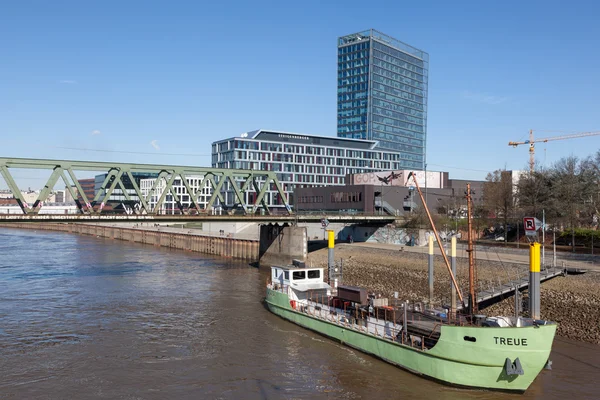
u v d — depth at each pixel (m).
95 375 29.58
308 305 40.50
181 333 38.56
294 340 36.84
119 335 37.91
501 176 92.38
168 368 30.83
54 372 29.98
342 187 112.25
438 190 111.00
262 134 157.62
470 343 26.62
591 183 74.25
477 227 83.38
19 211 176.00
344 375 29.55
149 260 92.56
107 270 75.75
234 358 32.69
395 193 107.69
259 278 68.56
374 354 32.62
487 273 52.50
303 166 163.62
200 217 69.50
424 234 81.88
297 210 120.62
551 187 77.62
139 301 50.66
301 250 77.88
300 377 29.30
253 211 77.75
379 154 185.38
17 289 57.09
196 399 26.27
